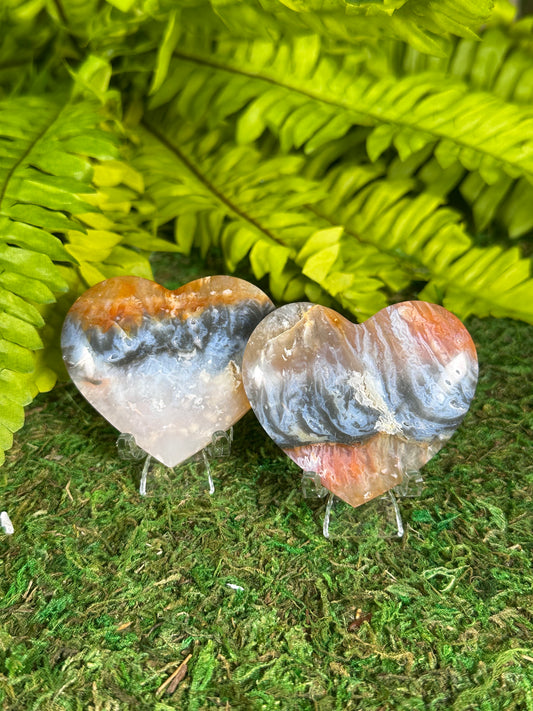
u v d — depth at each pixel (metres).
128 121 0.29
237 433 0.23
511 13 0.28
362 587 0.18
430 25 0.21
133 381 0.19
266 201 0.25
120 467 0.22
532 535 0.19
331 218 0.27
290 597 0.18
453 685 0.16
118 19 0.24
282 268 0.24
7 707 0.15
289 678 0.16
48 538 0.19
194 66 0.27
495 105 0.24
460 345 0.18
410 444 0.18
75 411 0.24
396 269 0.25
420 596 0.18
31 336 0.18
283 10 0.22
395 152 0.30
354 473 0.18
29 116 0.22
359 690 0.16
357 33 0.22
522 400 0.24
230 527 0.19
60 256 0.19
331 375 0.18
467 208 0.33
